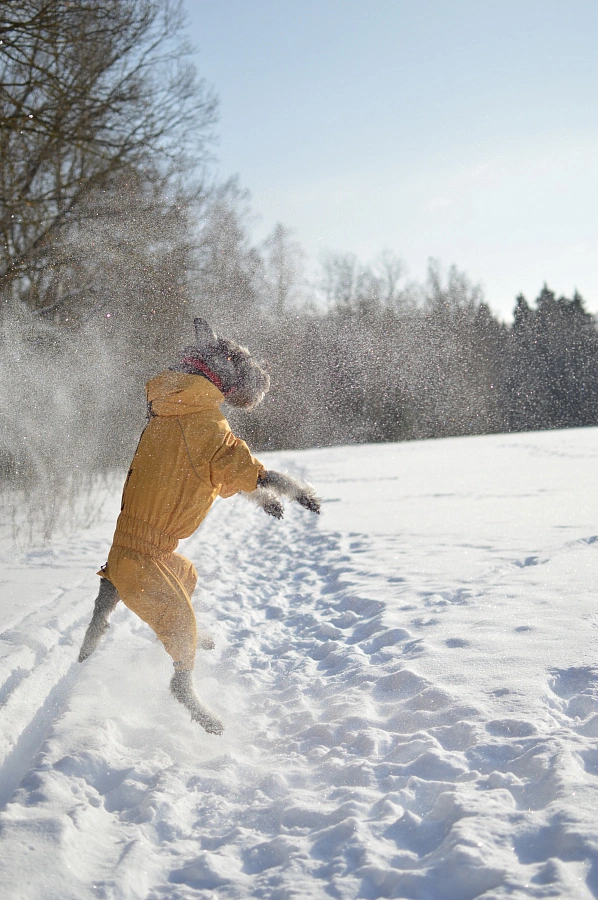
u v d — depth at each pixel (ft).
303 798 8.86
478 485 43.34
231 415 34.83
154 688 13.38
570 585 17.28
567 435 75.15
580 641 13.00
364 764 9.45
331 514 35.68
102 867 7.47
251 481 10.84
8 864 7.17
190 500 11.05
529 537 24.66
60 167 43.27
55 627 15.74
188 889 7.06
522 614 15.25
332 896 6.68
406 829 7.77
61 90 40.55
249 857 7.69
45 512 28.78
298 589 21.56
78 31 40.29
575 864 6.65
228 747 10.98
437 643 13.99
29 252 40.93
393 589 19.24
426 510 34.19
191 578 11.92
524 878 6.48
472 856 6.84
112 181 42.19
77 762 9.62
